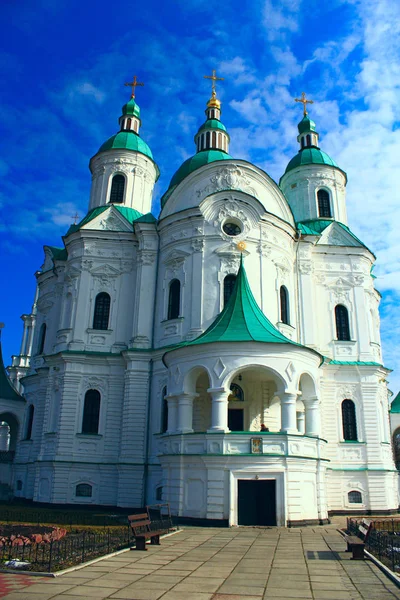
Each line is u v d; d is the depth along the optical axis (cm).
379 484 3603
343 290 4125
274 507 2522
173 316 3678
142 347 3672
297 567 1483
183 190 3875
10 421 5131
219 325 2867
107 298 4016
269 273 3650
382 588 1233
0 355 5081
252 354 2644
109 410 3691
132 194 4625
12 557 1557
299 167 4831
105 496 3497
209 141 4750
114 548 1772
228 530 2281
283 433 2516
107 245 4097
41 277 4838
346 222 4828
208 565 1504
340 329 4062
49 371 3959
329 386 3838
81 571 1399
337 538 2081
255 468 2448
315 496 2611
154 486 3338
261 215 3697
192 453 2544
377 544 1795
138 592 1175
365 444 3700
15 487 4259
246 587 1236
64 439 3606
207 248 3628
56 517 2809
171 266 3753
